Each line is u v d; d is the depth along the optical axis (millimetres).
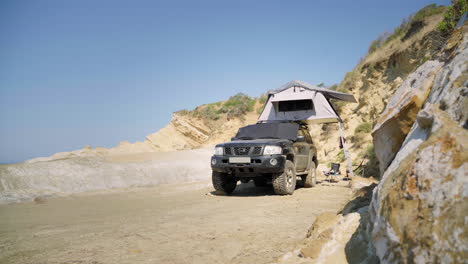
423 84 3307
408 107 3262
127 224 4785
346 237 3025
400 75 16391
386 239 2113
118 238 3984
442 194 1863
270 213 5527
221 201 7109
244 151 8000
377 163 11648
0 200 6973
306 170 9648
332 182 11242
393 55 17391
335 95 11664
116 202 7094
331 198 7262
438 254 1672
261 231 4297
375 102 17438
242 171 7977
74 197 7801
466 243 1568
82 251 3461
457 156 1954
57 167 9219
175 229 4441
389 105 4027
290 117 11586
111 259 3213
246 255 3336
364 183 8125
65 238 3990
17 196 7312
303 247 3297
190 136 40906
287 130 9289
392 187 2311
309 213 5473
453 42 3348
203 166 12664
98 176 9523
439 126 2283
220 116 42031
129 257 3275
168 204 6785
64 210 6113
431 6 17703
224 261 3168
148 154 13188
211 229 4426
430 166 2066
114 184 9453
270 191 9016
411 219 1959
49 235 4145
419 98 3215
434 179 1976
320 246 3064
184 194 8484
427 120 2494
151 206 6531
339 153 17078
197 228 4488
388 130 3609
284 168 7777
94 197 7871
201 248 3580
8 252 3428
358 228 3016
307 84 11773
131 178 10055
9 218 5344
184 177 11391
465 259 1529
